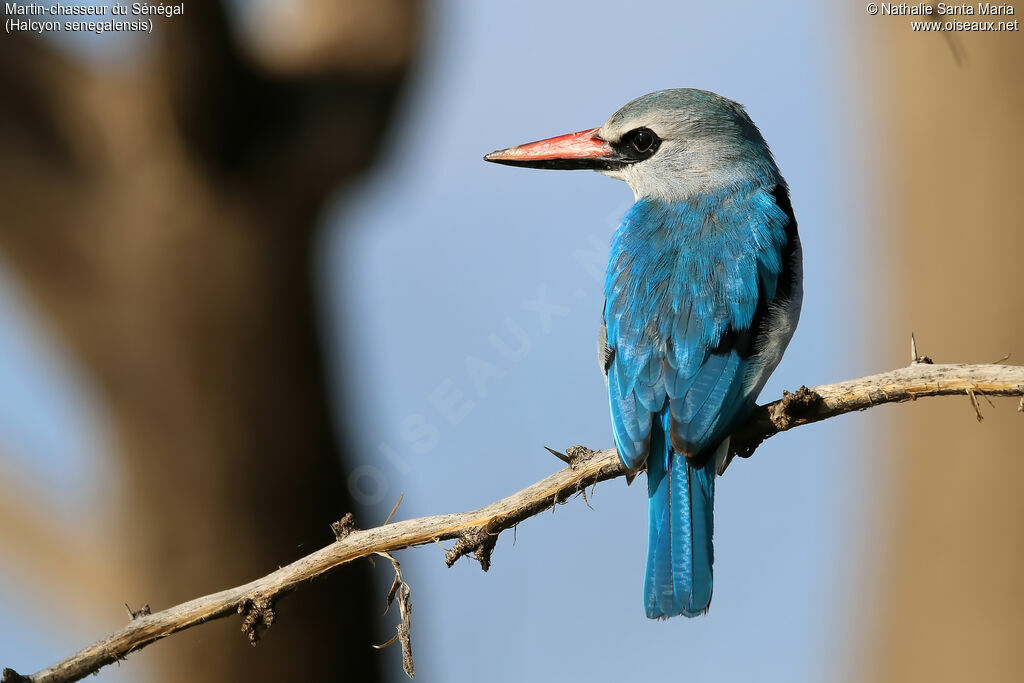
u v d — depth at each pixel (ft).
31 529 48.19
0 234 39.37
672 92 39.14
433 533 28.07
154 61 38.96
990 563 51.85
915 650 53.47
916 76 51.03
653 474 31.91
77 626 48.39
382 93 41.42
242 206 40.96
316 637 42.70
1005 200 49.65
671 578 31.04
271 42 40.96
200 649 42.27
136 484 42.32
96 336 40.88
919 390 27.68
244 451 42.14
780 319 33.63
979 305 50.11
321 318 43.80
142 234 40.24
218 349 41.37
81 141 39.19
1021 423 51.52
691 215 36.52
